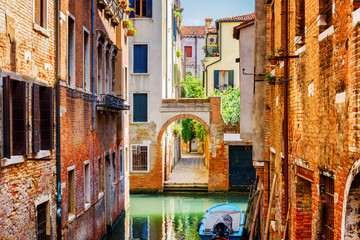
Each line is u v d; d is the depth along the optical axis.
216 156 27.02
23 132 8.05
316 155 7.02
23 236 8.45
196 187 27.75
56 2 10.52
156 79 27.47
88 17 13.86
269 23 12.43
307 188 8.40
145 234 17.72
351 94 5.32
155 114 27.39
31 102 8.83
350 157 5.36
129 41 27.64
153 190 27.31
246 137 14.61
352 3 5.22
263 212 13.01
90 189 14.01
